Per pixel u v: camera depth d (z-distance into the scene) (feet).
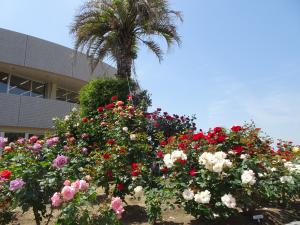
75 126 26.16
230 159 17.34
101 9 40.14
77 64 61.11
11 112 50.16
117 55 40.04
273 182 19.15
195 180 16.15
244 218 18.16
